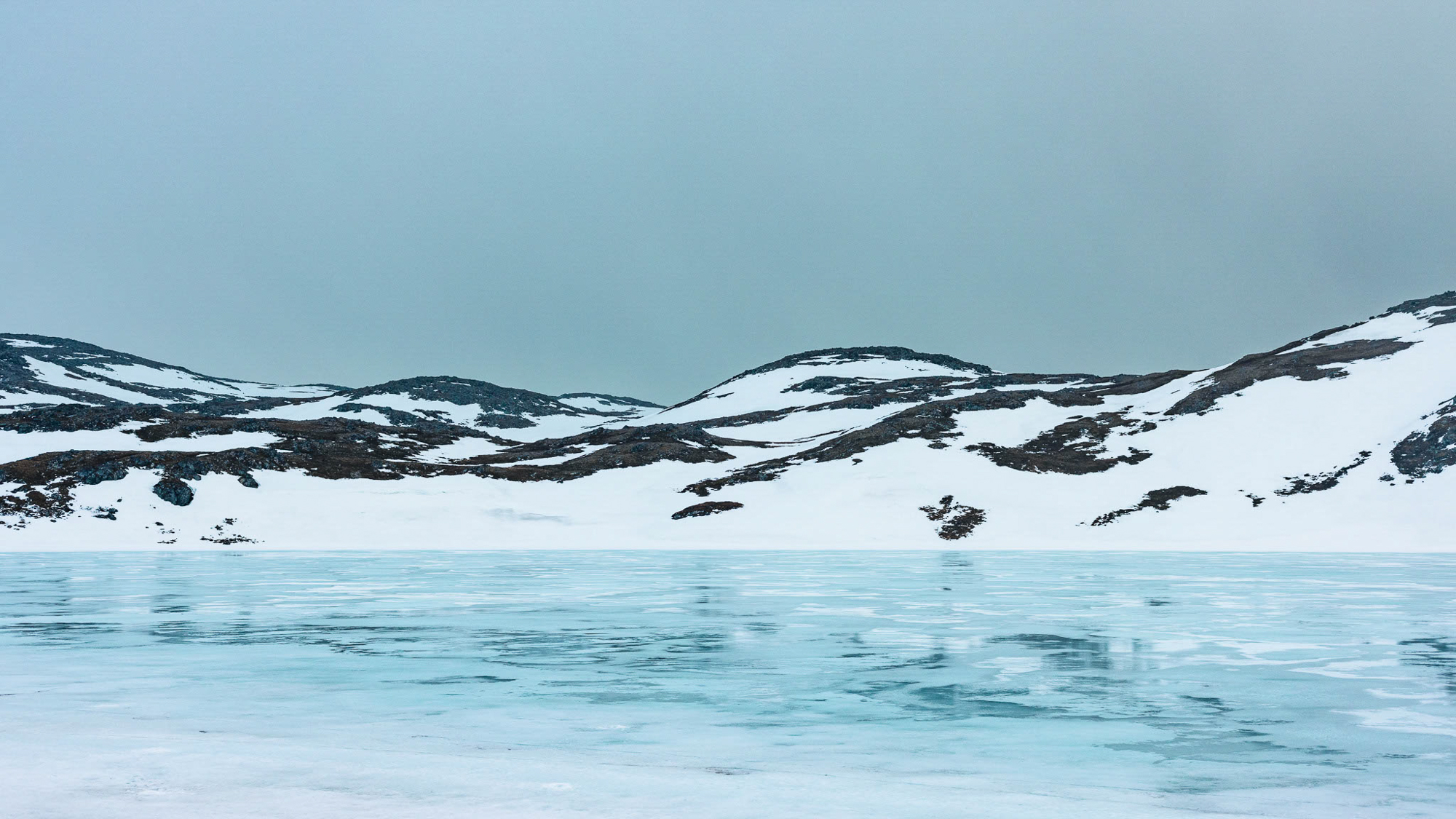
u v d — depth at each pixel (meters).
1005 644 24.02
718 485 104.19
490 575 48.41
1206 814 10.58
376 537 86.56
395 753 13.16
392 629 27.17
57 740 13.87
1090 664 20.98
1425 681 18.86
